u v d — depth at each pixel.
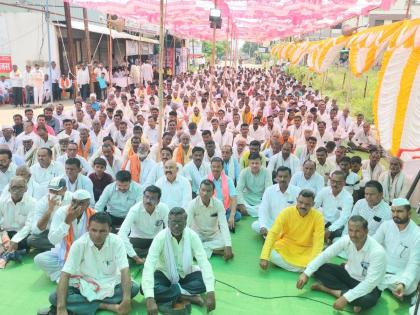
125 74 20.70
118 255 3.72
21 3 16.45
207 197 4.82
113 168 6.60
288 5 11.36
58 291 3.56
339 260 5.00
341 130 10.38
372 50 5.85
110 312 3.76
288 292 4.26
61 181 4.44
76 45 19.19
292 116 10.41
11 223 4.85
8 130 7.09
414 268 4.02
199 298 3.95
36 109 15.25
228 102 14.27
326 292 4.25
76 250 3.62
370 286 3.77
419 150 4.77
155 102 13.73
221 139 8.95
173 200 5.40
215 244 5.02
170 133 7.58
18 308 3.80
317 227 4.64
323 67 10.45
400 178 6.27
